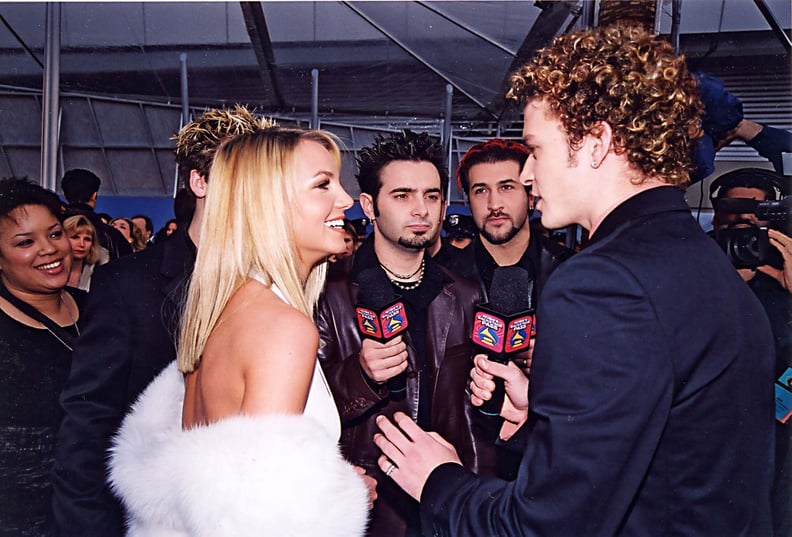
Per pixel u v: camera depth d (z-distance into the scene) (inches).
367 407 58.5
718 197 74.1
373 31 93.9
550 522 29.4
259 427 34.4
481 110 99.2
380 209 65.1
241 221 40.6
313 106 94.1
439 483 36.7
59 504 56.8
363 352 57.9
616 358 28.7
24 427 60.5
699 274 30.7
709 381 29.6
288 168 41.7
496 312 55.4
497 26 92.0
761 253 66.4
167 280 58.2
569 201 35.8
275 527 33.0
